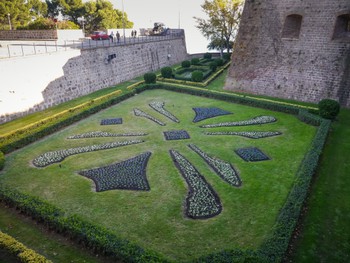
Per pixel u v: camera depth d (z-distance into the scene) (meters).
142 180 14.95
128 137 20.20
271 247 9.74
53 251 10.41
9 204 12.84
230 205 13.04
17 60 23.23
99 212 12.61
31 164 16.70
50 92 26.42
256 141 19.47
